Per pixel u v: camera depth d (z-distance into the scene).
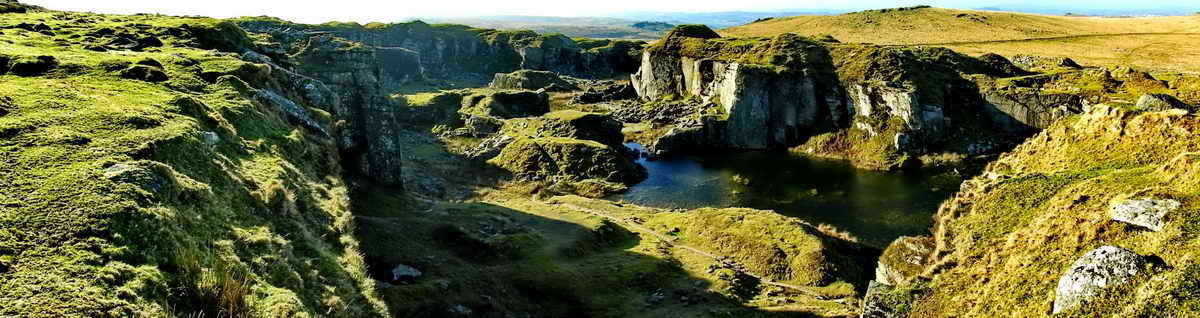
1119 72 100.12
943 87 105.56
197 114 35.22
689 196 84.81
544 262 47.09
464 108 139.62
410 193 67.25
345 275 27.25
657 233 61.75
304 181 36.12
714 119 117.00
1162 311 16.56
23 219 18.62
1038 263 22.06
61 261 17.05
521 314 37.97
